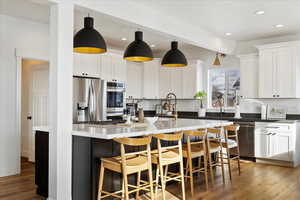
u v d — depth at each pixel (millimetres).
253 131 5801
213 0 3939
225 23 5051
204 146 3934
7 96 4684
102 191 3021
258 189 3906
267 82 5898
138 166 2932
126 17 3877
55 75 3129
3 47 4637
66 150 3164
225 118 6273
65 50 3178
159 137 3225
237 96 6723
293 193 3734
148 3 4051
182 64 4648
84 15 4543
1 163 4602
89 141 3096
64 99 3156
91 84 5758
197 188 3955
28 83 6219
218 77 7172
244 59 6375
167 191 3818
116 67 6637
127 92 7234
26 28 4941
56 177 3076
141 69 7648
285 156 5355
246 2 4016
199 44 5496
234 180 4383
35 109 5785
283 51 5703
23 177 4547
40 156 3658
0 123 4590
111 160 3012
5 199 3500
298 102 5812
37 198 3543
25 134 6254
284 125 5379
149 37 6086
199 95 6918
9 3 4094
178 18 4750
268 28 5375
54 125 3127
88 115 5691
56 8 3152
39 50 5121
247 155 5863
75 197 3189
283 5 4133
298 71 5531
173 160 3361
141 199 3490
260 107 6344
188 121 4953
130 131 3174
